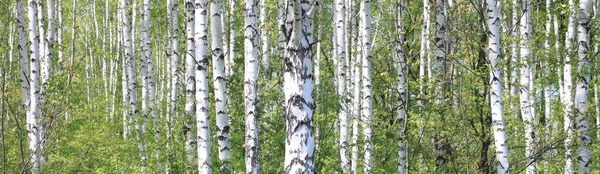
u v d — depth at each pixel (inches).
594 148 453.4
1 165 405.1
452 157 446.3
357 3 893.2
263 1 623.8
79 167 535.8
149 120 703.7
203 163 412.8
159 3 882.1
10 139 431.5
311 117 267.1
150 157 571.5
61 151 594.2
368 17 504.1
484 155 446.9
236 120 597.0
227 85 620.1
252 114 418.6
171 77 909.2
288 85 267.9
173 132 566.9
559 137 436.8
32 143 431.5
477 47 432.5
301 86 265.4
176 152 527.5
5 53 410.9
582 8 430.0
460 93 434.6
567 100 482.3
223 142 457.7
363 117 517.0
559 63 444.8
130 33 725.9
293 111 265.7
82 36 1375.5
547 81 499.5
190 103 497.0
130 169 583.8
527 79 510.9
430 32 474.9
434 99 446.0
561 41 551.8
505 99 469.1
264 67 599.5
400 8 528.1
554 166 453.4
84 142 605.9
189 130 499.8
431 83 438.9
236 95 619.5
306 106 265.9
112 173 587.5
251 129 417.4
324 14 850.1
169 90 910.4
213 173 472.1
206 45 417.1
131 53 718.5
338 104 598.2
